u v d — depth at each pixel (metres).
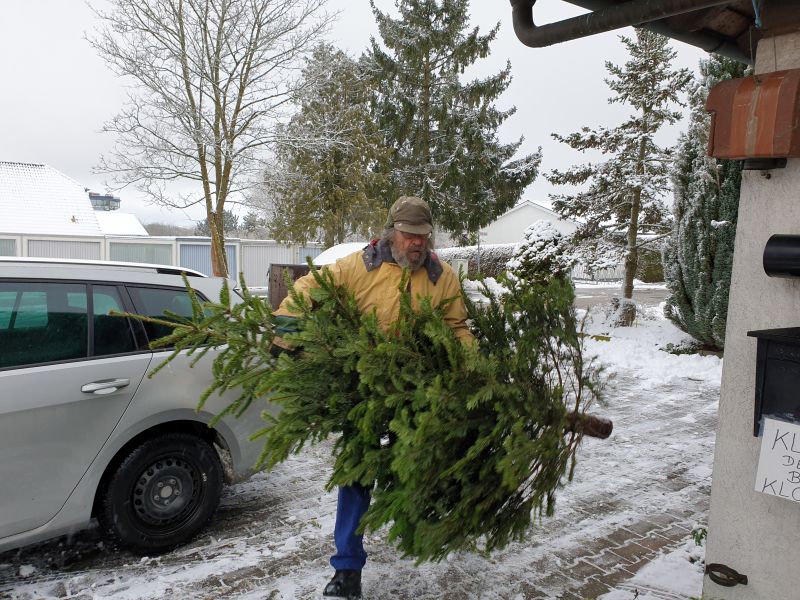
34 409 2.83
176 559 3.23
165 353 3.30
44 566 3.16
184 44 14.03
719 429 2.21
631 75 11.62
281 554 3.29
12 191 25.81
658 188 11.54
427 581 3.03
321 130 16.58
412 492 1.92
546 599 2.87
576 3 2.09
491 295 2.54
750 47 2.40
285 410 2.08
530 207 47.31
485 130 22.69
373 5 20.22
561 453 2.24
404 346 2.09
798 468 1.76
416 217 2.46
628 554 3.34
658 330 10.91
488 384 1.94
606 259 12.15
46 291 3.09
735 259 2.14
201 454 3.37
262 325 2.22
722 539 2.21
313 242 23.61
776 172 2.01
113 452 3.06
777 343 1.79
